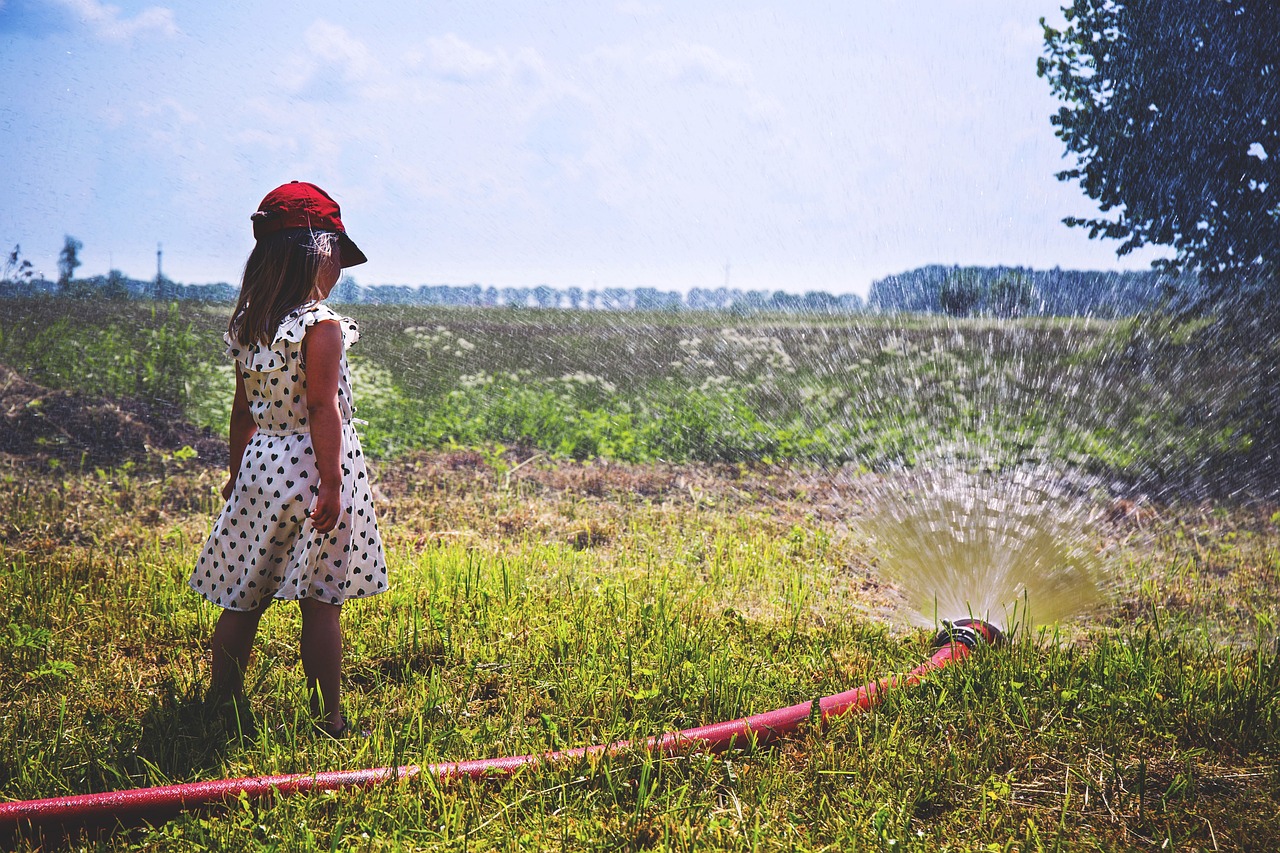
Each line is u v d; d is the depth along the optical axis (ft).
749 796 8.29
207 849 7.36
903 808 8.10
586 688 10.40
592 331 54.03
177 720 9.34
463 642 11.82
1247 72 32.32
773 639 12.55
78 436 24.36
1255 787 8.79
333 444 9.05
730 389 31.94
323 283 9.53
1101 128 34.01
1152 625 13.83
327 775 8.19
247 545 9.42
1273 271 32.91
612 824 7.76
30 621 12.23
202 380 30.04
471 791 8.13
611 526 18.95
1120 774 8.89
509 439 28.19
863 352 39.60
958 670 10.85
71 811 7.54
